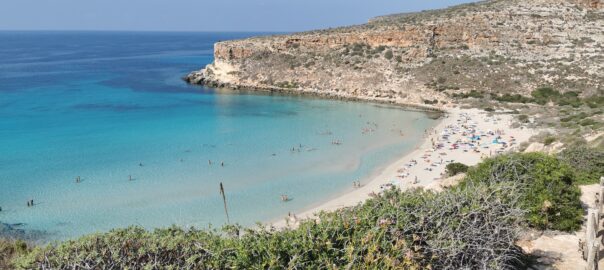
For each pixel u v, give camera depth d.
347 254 10.09
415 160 49.62
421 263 10.77
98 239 11.12
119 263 10.34
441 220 11.50
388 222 10.96
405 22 117.19
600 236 14.48
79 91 103.06
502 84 87.94
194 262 10.49
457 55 101.12
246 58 116.06
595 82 82.69
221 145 57.50
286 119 75.00
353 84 99.81
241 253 10.20
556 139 45.25
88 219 34.47
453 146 54.78
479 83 89.56
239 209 36.69
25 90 102.38
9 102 86.31
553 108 73.94
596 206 16.34
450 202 12.32
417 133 63.81
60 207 36.78
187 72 146.38
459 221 11.75
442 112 79.69
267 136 62.59
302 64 110.00
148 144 57.81
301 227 11.31
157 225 33.34
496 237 11.80
